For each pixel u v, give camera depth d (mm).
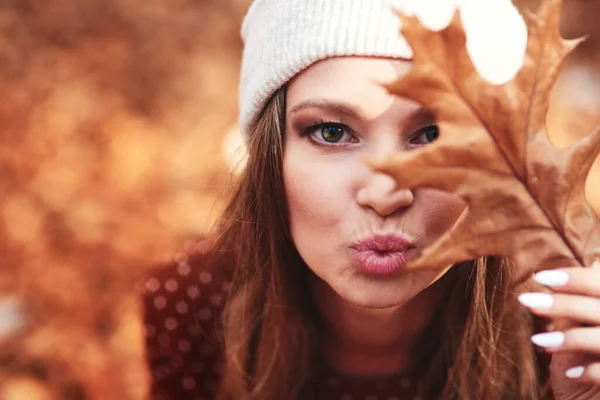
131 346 1248
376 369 696
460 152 425
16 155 1650
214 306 724
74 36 1940
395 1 513
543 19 421
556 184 431
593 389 509
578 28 1910
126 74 1873
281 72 548
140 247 1446
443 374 691
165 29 1971
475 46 528
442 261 433
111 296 1361
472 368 658
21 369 1216
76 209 1522
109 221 1503
